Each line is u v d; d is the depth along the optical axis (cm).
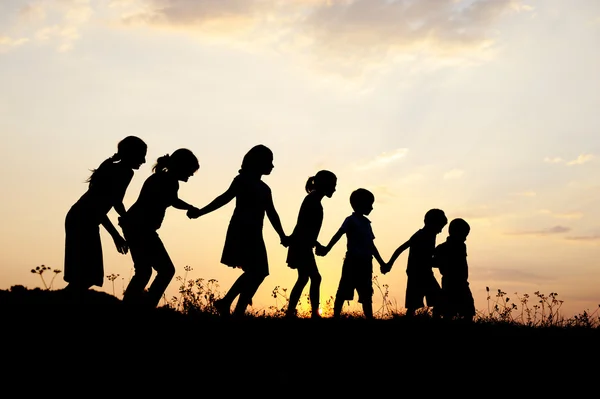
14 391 519
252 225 820
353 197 1030
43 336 612
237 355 639
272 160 849
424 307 1027
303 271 917
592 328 871
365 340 727
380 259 1027
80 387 538
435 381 622
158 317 721
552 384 628
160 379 570
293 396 568
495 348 726
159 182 811
